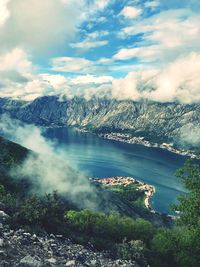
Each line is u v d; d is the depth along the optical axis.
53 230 25.17
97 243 26.17
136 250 26.84
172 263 29.09
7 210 25.39
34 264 16.80
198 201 28.11
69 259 20.20
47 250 20.31
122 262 23.23
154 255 28.67
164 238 30.31
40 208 25.34
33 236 21.64
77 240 25.12
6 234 20.55
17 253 18.19
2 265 16.06
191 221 27.92
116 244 27.47
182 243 28.92
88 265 20.44
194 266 27.53
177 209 29.03
